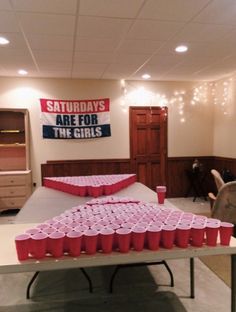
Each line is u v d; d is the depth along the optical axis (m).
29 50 3.68
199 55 3.95
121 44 3.47
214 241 1.40
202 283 2.42
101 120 5.57
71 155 5.51
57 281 2.48
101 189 2.79
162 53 3.85
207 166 6.00
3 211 4.96
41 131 5.37
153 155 5.81
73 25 2.88
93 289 2.34
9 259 1.26
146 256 1.33
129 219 1.58
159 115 5.79
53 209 2.25
